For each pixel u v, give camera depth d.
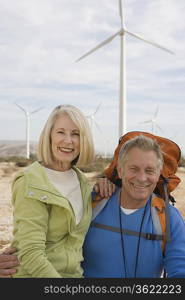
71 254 3.07
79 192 3.29
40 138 3.25
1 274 2.99
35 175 3.03
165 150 3.54
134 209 3.29
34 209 2.93
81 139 3.19
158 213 3.24
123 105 26.03
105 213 3.35
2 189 19.41
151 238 3.17
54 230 3.07
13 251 3.03
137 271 3.18
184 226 3.26
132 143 3.16
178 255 3.09
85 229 3.22
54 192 3.01
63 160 3.19
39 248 2.87
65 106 3.24
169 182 3.44
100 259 3.26
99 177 3.76
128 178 3.14
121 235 3.24
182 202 15.87
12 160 36.28
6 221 11.55
